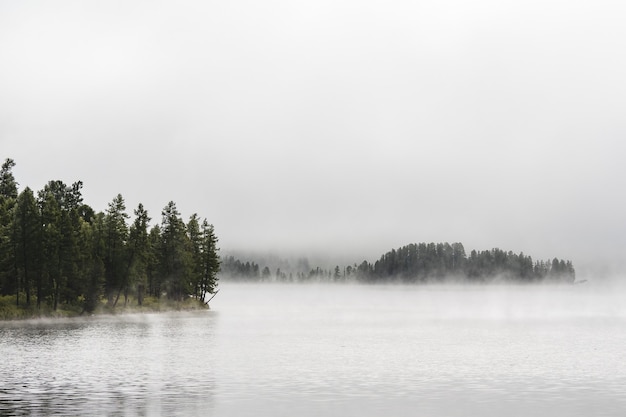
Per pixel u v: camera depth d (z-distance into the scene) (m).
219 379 50.62
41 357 64.25
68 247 119.06
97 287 128.25
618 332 115.06
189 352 72.12
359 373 55.19
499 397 43.06
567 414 37.69
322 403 40.38
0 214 119.81
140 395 42.50
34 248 113.94
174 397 41.91
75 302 129.75
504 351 77.12
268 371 56.00
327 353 73.12
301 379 51.22
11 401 39.72
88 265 125.19
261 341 89.38
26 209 113.88
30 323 109.94
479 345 85.88
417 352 75.31
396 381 50.50
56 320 116.38
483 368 59.41
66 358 63.62
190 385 47.22
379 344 86.69
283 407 38.94
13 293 118.94
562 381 51.03
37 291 120.19
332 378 51.88
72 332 96.00
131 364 59.78
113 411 36.91
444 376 53.69
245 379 50.84
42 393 42.78
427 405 40.09
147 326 114.50
